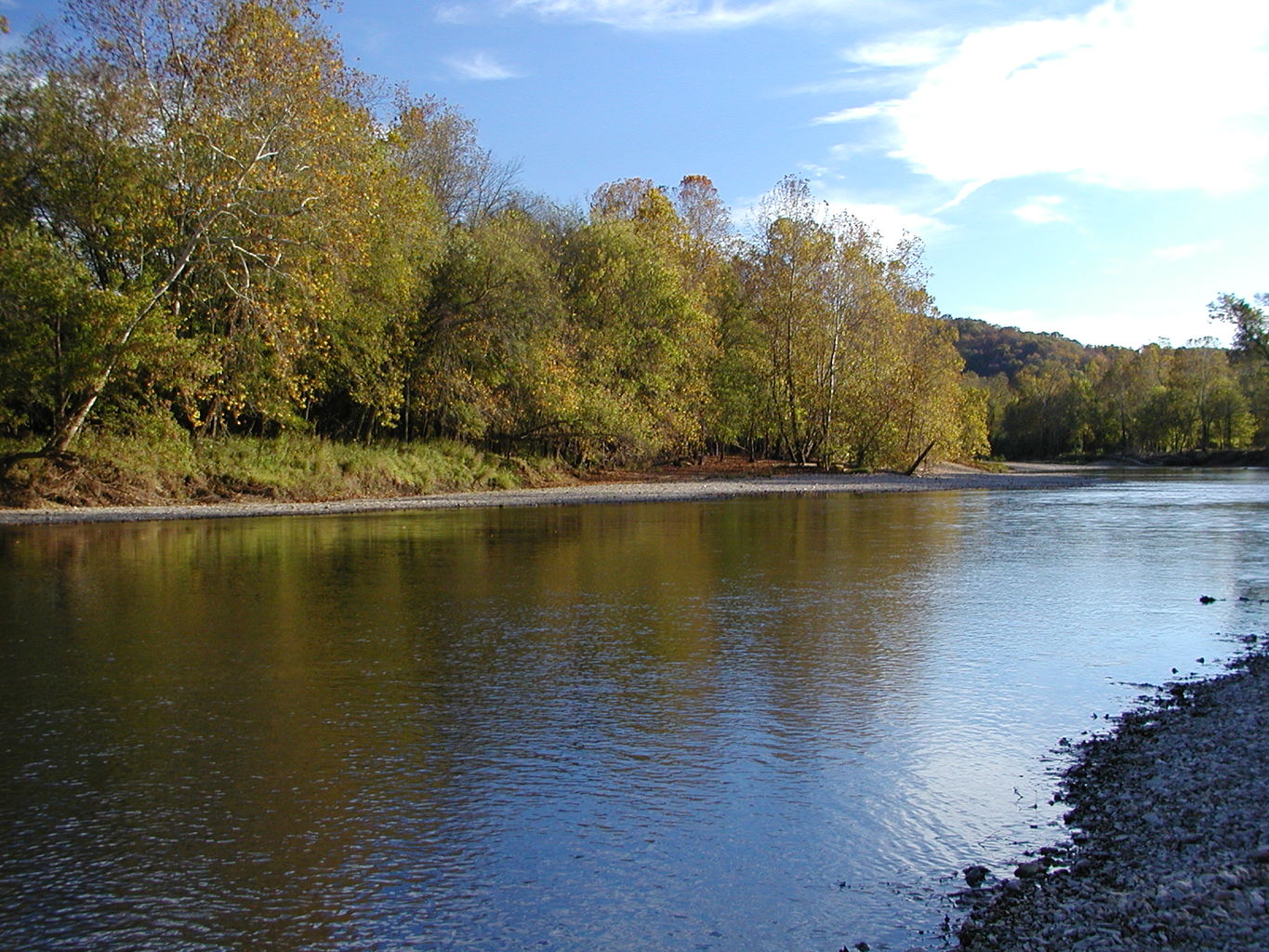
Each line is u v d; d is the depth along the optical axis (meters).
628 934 4.79
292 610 12.91
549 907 5.05
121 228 26.62
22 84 27.11
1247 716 8.03
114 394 28.98
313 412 36.94
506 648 10.71
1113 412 114.00
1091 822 6.04
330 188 28.25
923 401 52.66
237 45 26.80
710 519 27.95
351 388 34.59
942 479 51.78
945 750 7.43
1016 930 4.67
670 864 5.55
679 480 46.84
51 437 27.22
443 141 44.38
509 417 40.47
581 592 14.45
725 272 55.41
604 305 44.44
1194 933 4.32
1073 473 70.44
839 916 4.96
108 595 14.02
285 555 18.67
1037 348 189.75
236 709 8.38
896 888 5.25
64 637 11.19
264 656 10.28
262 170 27.45
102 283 28.84
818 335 52.62
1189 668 9.90
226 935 4.76
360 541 21.23
